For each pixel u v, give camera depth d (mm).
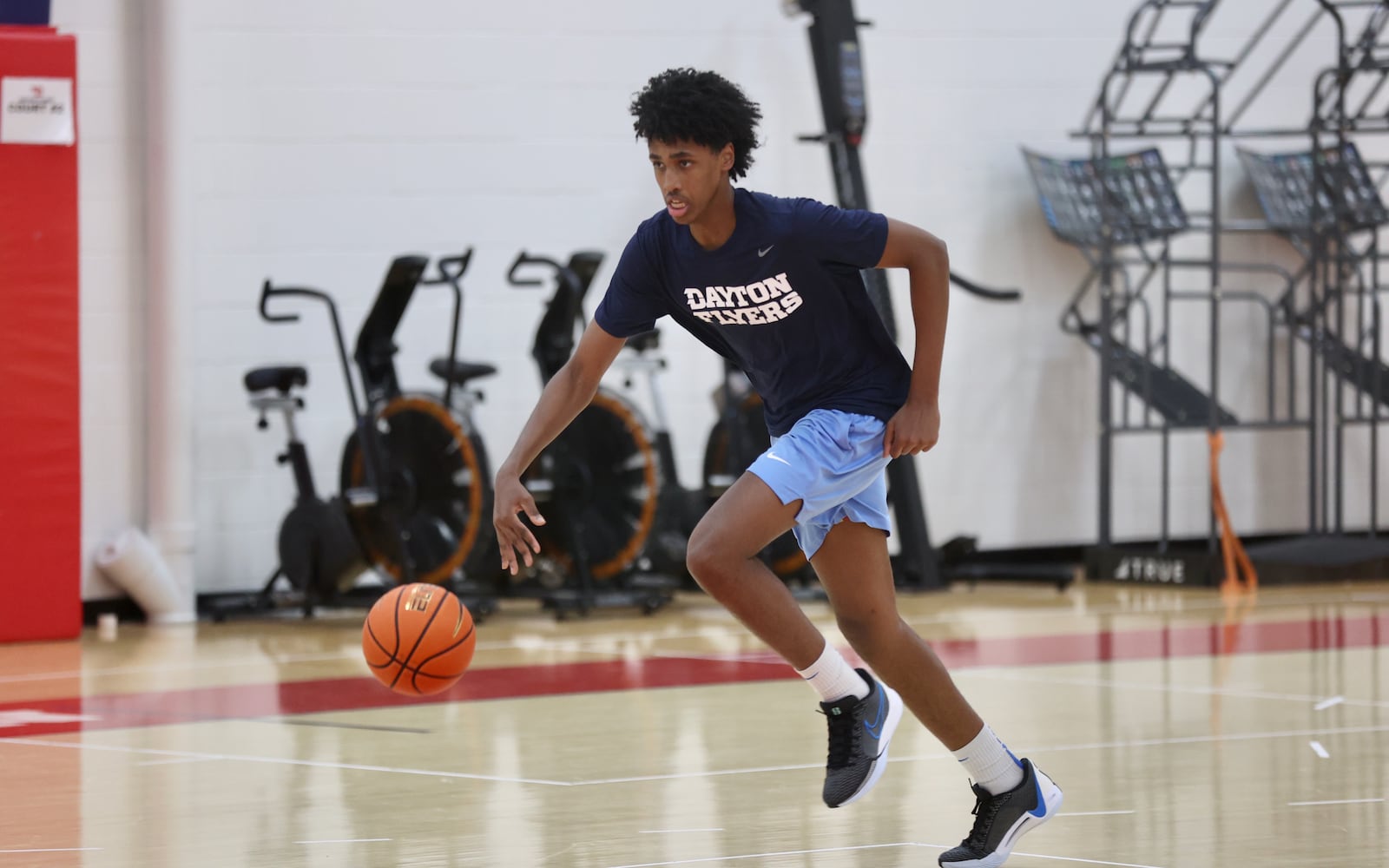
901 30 21547
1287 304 21875
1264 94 23141
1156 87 22625
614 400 18031
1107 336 21047
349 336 19375
